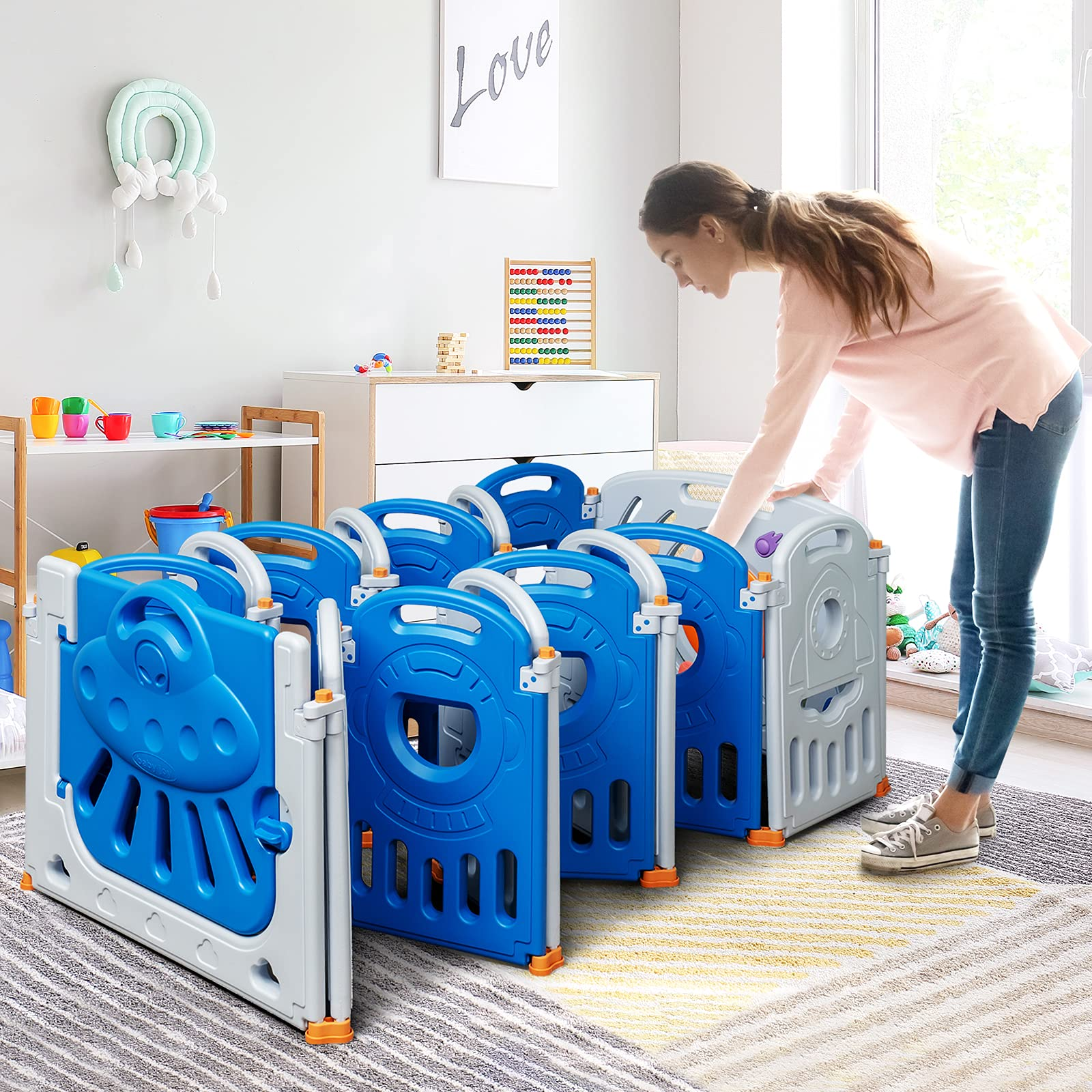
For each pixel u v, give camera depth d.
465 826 1.69
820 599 2.17
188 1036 1.49
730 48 3.77
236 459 3.32
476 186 3.64
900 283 1.81
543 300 3.60
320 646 1.48
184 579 2.15
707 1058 1.46
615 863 1.95
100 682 1.69
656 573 1.89
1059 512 3.10
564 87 3.77
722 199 1.86
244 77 3.21
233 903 1.56
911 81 3.52
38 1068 1.41
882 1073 1.43
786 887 1.95
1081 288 3.06
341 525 2.15
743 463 1.97
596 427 3.39
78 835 1.82
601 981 1.64
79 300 3.03
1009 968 1.69
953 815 2.00
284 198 3.31
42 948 1.71
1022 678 1.92
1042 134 3.19
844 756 2.29
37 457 3.01
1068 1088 1.40
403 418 3.05
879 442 3.55
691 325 4.02
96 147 3.02
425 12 3.49
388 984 1.63
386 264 3.50
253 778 1.50
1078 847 2.13
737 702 2.10
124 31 3.03
